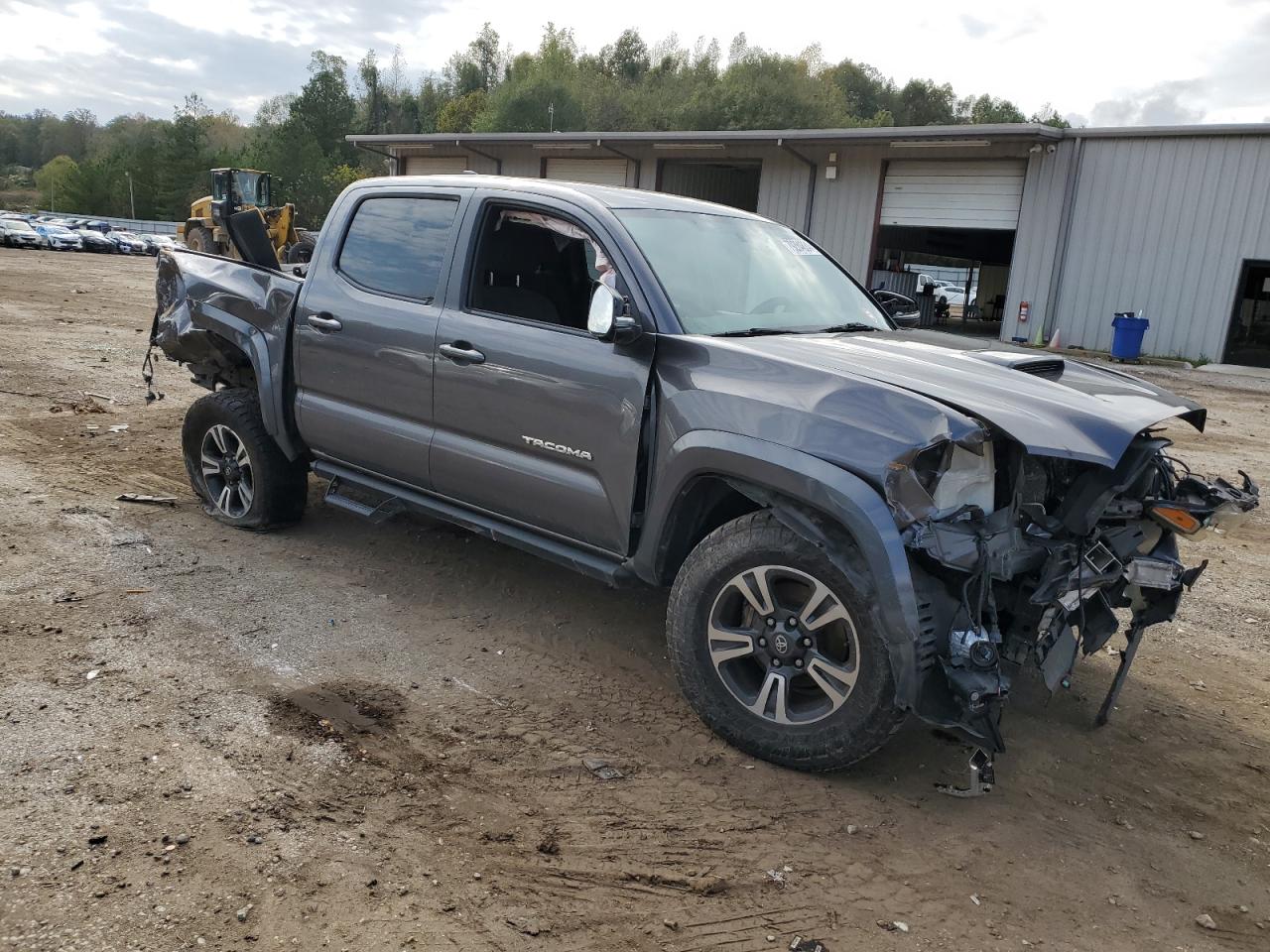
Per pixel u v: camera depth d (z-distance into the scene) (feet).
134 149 358.43
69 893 8.21
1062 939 8.70
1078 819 10.64
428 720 11.71
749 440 10.68
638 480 11.98
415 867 8.99
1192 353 67.51
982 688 9.55
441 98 376.68
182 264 18.33
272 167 310.24
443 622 14.66
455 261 14.17
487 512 14.03
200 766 10.29
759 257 14.64
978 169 74.79
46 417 25.84
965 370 11.35
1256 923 9.10
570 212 13.32
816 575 10.47
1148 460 11.00
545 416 12.75
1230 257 65.36
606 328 11.50
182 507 19.12
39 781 9.74
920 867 9.58
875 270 87.71
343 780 10.27
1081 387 11.60
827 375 10.64
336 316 15.46
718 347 11.44
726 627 11.39
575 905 8.65
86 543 16.67
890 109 337.93
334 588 15.64
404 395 14.55
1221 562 20.56
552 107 246.47
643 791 10.51
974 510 10.21
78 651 12.70
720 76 253.85
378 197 15.78
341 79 334.44
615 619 15.16
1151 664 14.98
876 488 9.87
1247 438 37.06
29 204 460.14
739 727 11.30
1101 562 10.87
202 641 13.34
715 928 8.49
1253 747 12.50
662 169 93.04
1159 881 9.66
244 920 8.10
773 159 85.05
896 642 9.78
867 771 11.30
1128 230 68.74
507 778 10.59
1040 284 72.64
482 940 8.13
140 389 30.99
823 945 8.38
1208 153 65.16
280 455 17.38
